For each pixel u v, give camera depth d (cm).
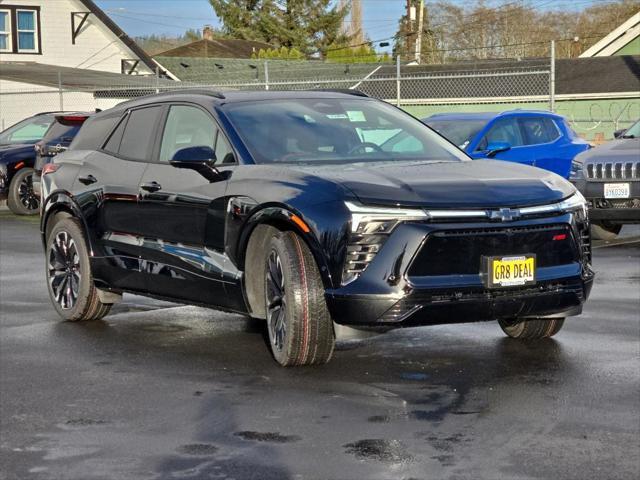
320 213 598
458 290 590
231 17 8012
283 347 628
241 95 737
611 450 470
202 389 595
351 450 476
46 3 4128
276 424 520
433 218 588
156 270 725
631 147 1248
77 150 832
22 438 507
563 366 632
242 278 655
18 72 3519
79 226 807
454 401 557
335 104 745
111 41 4272
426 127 751
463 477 436
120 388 603
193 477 445
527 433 496
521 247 605
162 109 760
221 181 671
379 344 705
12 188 1830
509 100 3962
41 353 703
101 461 469
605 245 1267
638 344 693
